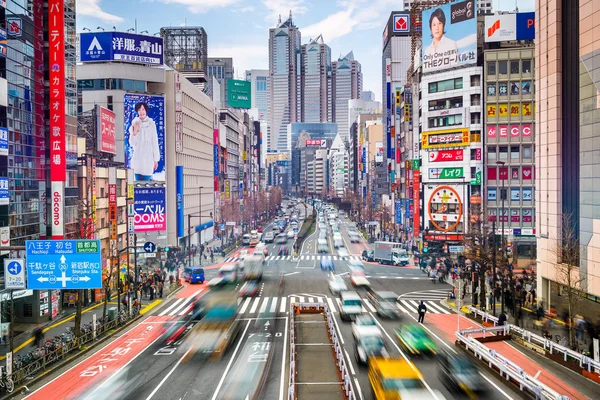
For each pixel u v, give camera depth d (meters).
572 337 28.92
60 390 23.67
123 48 75.19
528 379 22.58
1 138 33.66
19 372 24.25
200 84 109.31
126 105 75.00
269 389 23.03
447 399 21.34
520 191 72.94
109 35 74.50
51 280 27.55
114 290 49.78
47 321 37.88
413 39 117.94
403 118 101.44
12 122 35.16
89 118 58.28
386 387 20.00
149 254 60.09
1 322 33.53
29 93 37.69
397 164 106.81
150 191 75.75
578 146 36.97
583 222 35.62
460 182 76.50
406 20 150.50
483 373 25.44
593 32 34.56
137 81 77.12
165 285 53.72
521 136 73.25
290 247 91.12
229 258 76.38
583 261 35.47
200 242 98.06
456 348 29.92
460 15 77.06
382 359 22.94
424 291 50.44
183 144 84.12
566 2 38.50
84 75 75.38
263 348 29.86
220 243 99.75
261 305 43.28
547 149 40.44
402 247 80.44
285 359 27.72
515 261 62.22
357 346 28.20
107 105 75.12
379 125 171.25
